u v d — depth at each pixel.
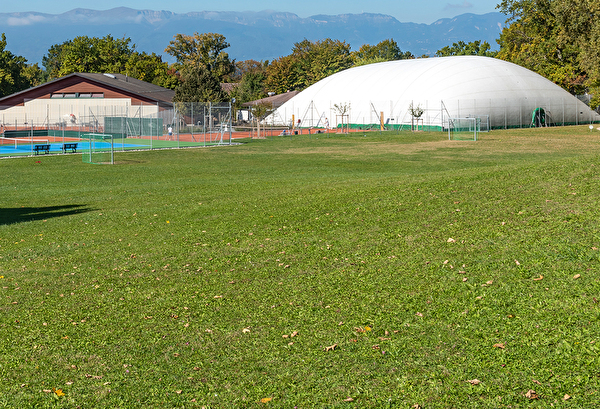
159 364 6.91
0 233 15.30
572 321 6.60
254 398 6.00
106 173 30.02
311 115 81.62
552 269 8.11
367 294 8.45
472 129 65.88
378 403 5.68
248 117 92.81
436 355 6.43
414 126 69.06
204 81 74.06
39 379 6.74
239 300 8.82
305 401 5.86
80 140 59.03
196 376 6.56
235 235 12.94
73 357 7.27
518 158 34.88
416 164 32.25
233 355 7.00
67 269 11.40
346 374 6.27
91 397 6.25
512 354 6.20
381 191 15.59
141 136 60.94
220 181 25.33
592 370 5.69
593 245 8.59
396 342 6.85
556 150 39.69
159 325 8.12
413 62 80.94
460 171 19.19
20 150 47.09
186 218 15.61
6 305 9.39
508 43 93.88
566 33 68.50
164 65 105.75
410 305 7.84
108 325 8.27
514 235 9.79
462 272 8.63
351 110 76.69
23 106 73.88
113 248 12.86
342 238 11.48
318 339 7.20
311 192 17.72
